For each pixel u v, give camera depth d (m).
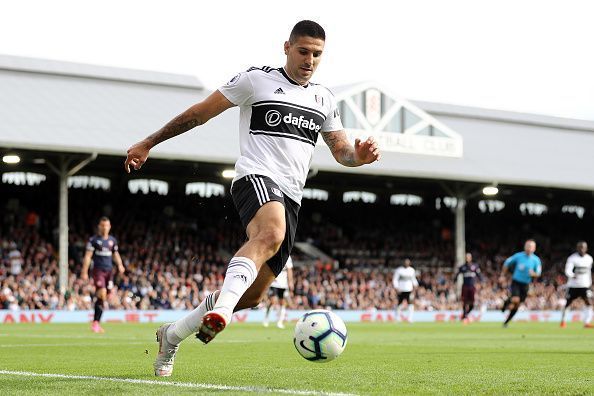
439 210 48.84
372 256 43.41
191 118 6.07
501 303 41.03
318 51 6.17
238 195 6.06
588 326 26.67
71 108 32.28
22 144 29.02
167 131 6.05
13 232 33.47
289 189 6.10
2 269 30.08
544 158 42.12
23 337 15.69
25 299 29.25
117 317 29.73
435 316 36.50
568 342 15.34
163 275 34.41
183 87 37.12
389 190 48.31
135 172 40.53
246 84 6.13
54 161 32.53
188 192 42.78
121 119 32.84
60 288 29.92
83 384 5.99
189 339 14.54
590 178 41.72
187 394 5.33
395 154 37.19
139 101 34.69
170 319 31.06
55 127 30.64
